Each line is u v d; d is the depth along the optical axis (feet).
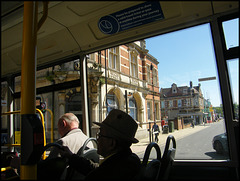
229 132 6.32
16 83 12.36
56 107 10.77
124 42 8.16
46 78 10.80
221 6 5.99
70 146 8.07
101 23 7.82
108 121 6.05
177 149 7.47
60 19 7.70
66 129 8.87
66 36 8.86
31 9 4.99
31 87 4.93
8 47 8.93
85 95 9.79
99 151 6.10
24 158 4.83
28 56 4.93
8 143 12.37
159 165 6.29
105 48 8.80
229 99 6.35
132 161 5.60
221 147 6.64
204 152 6.97
